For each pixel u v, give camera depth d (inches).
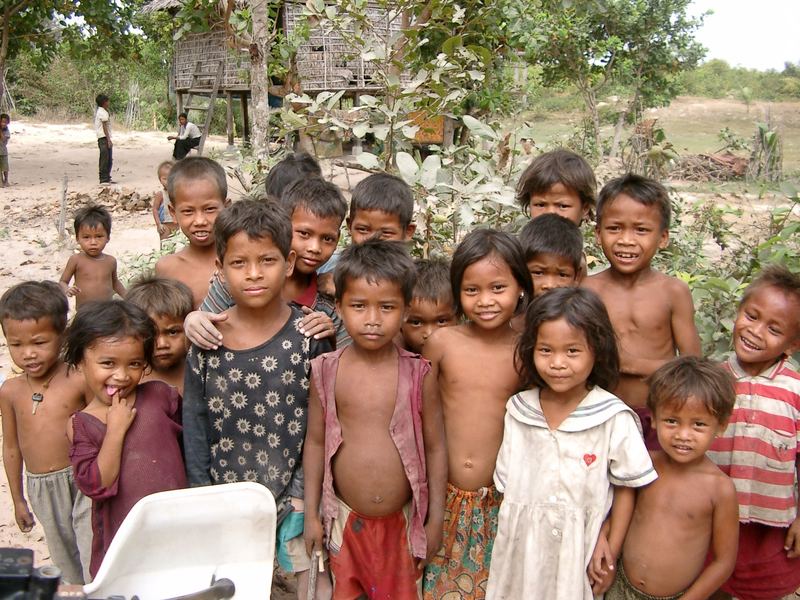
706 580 89.6
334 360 93.2
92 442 91.7
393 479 91.4
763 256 156.9
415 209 159.5
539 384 92.4
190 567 75.3
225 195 125.8
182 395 106.8
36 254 359.6
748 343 97.5
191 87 636.7
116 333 90.9
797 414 96.6
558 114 1102.4
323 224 108.4
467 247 94.7
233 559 76.2
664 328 107.6
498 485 92.4
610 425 89.0
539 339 88.0
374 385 91.4
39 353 106.9
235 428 94.6
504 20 287.4
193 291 123.0
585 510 88.3
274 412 93.8
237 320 95.4
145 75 1301.7
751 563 100.0
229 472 95.5
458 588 97.8
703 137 986.7
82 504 103.6
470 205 150.9
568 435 89.4
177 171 122.9
